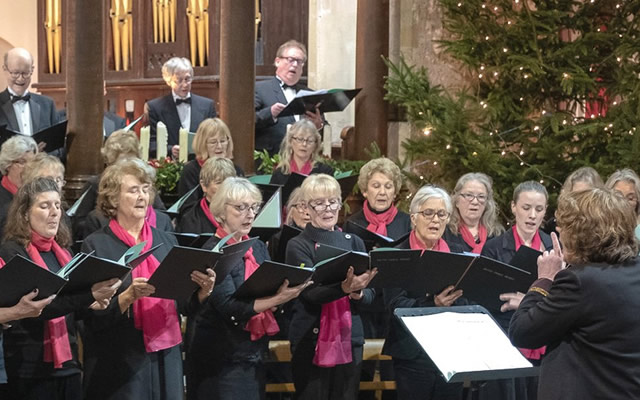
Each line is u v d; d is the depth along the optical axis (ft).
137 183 14.89
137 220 15.05
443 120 25.20
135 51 36.29
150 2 35.99
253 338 15.52
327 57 33.30
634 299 10.66
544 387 11.07
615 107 24.63
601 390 10.65
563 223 11.14
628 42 25.25
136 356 14.51
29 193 14.12
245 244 14.57
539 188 17.15
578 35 26.61
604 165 23.93
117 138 19.90
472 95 25.85
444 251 15.78
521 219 17.13
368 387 18.52
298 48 27.12
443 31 26.68
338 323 15.97
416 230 16.58
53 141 21.59
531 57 25.34
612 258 10.85
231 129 23.66
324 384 16.10
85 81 22.21
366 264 15.01
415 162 25.99
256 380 15.62
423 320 13.97
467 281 15.38
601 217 10.84
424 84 25.43
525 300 11.56
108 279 13.51
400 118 26.55
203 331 15.38
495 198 24.49
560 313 10.80
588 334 10.73
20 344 14.16
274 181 21.57
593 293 10.66
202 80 34.68
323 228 16.21
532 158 25.29
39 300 12.86
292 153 21.65
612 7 26.04
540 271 11.76
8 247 13.98
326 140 31.60
